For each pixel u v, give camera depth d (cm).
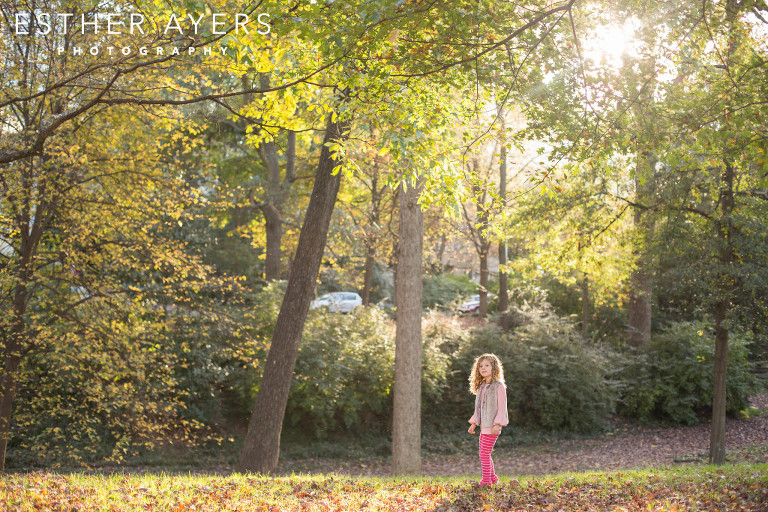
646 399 2186
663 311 2817
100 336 1144
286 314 1254
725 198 1296
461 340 2244
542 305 2384
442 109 852
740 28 944
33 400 1190
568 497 727
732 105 856
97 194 1184
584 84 816
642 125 851
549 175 872
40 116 1024
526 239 1859
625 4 802
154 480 848
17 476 820
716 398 1366
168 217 1359
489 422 770
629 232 1620
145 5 802
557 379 2092
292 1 705
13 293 1142
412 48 754
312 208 1264
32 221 1173
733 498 684
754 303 1226
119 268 1258
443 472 1634
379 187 2453
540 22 796
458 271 4956
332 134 1110
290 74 868
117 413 1272
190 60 970
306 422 1933
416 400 1489
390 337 2039
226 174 2612
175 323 1352
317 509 662
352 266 2742
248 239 2928
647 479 873
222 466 1612
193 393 1741
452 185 811
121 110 1139
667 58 842
